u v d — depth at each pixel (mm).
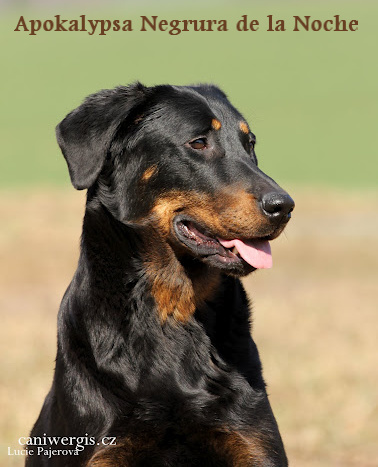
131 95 7566
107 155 7520
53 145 56000
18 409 11938
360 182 42562
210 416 6996
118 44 91938
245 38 91812
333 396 13086
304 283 23609
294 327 18156
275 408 12641
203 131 7441
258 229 7059
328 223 31641
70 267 25188
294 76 77688
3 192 38438
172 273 7336
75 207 34094
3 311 19984
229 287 7566
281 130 59812
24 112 67312
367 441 11508
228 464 7117
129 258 7312
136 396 7043
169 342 7270
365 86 74125
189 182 7359
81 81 76125
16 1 150000
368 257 26734
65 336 7359
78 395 7070
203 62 81500
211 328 7383
